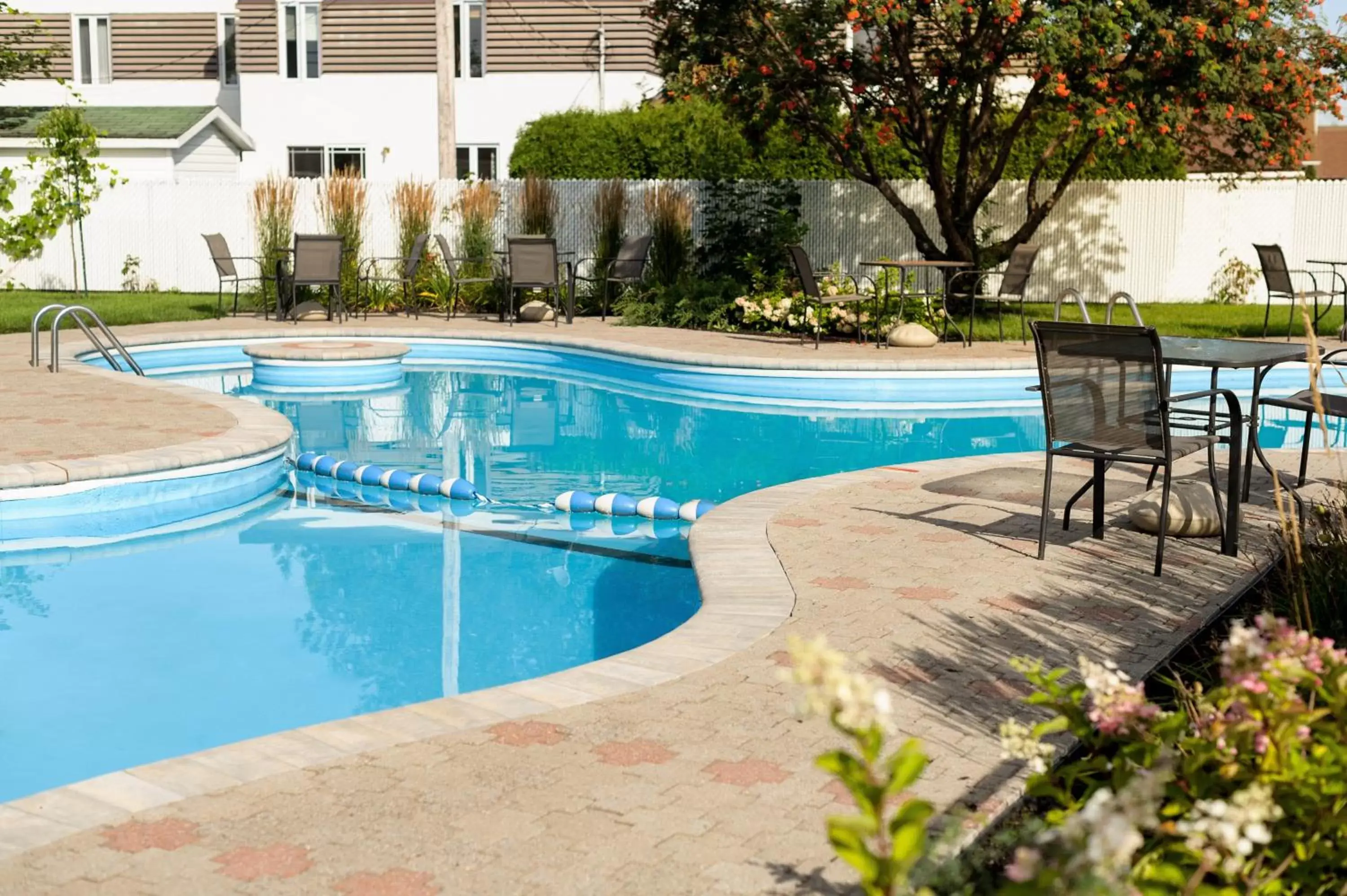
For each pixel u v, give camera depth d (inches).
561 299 722.2
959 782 130.5
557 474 354.9
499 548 279.4
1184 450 215.6
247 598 241.3
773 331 607.8
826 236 761.0
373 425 434.0
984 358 497.0
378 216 762.8
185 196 802.8
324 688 195.8
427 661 208.7
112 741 174.9
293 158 992.2
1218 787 92.7
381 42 973.2
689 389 514.0
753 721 148.6
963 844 114.3
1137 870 82.5
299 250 631.8
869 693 68.7
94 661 206.5
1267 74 518.6
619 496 313.3
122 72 1041.5
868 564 221.1
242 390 510.6
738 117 607.8
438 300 716.0
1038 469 315.6
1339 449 339.6
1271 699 91.0
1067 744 140.2
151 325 629.3
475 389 517.7
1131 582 210.5
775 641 178.7
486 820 122.3
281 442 335.3
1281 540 217.5
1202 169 646.5
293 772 133.4
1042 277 768.3
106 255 817.5
